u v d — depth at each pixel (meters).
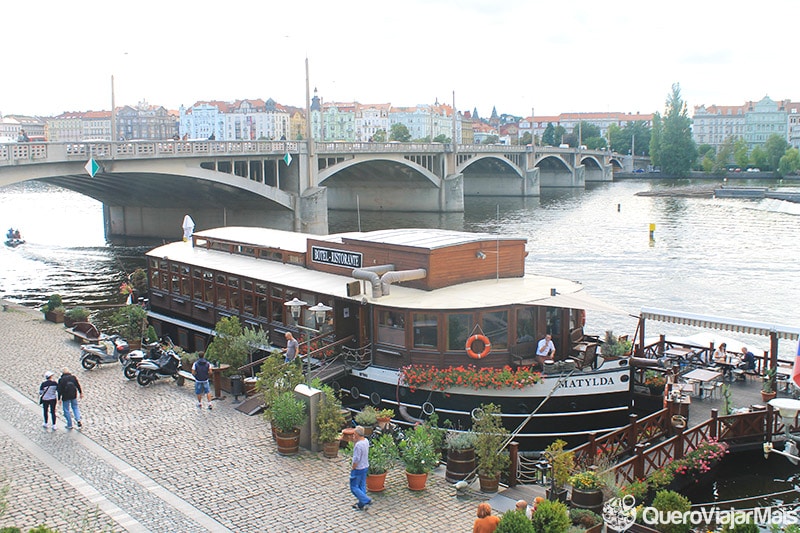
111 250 73.88
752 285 56.03
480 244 25.36
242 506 16.64
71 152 55.62
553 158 172.38
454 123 115.56
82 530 14.51
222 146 69.06
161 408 22.98
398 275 23.69
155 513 16.28
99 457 19.25
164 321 33.78
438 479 18.34
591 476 16.58
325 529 15.70
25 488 17.44
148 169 61.72
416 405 22.86
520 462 20.06
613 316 47.03
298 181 80.75
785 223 95.75
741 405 24.25
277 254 30.91
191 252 34.50
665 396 22.22
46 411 21.08
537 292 23.77
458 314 22.39
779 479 21.77
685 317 26.66
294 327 26.95
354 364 24.06
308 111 81.00
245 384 24.09
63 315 35.59
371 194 120.38
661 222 97.69
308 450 19.72
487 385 21.72
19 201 138.88
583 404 21.83
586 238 81.69
